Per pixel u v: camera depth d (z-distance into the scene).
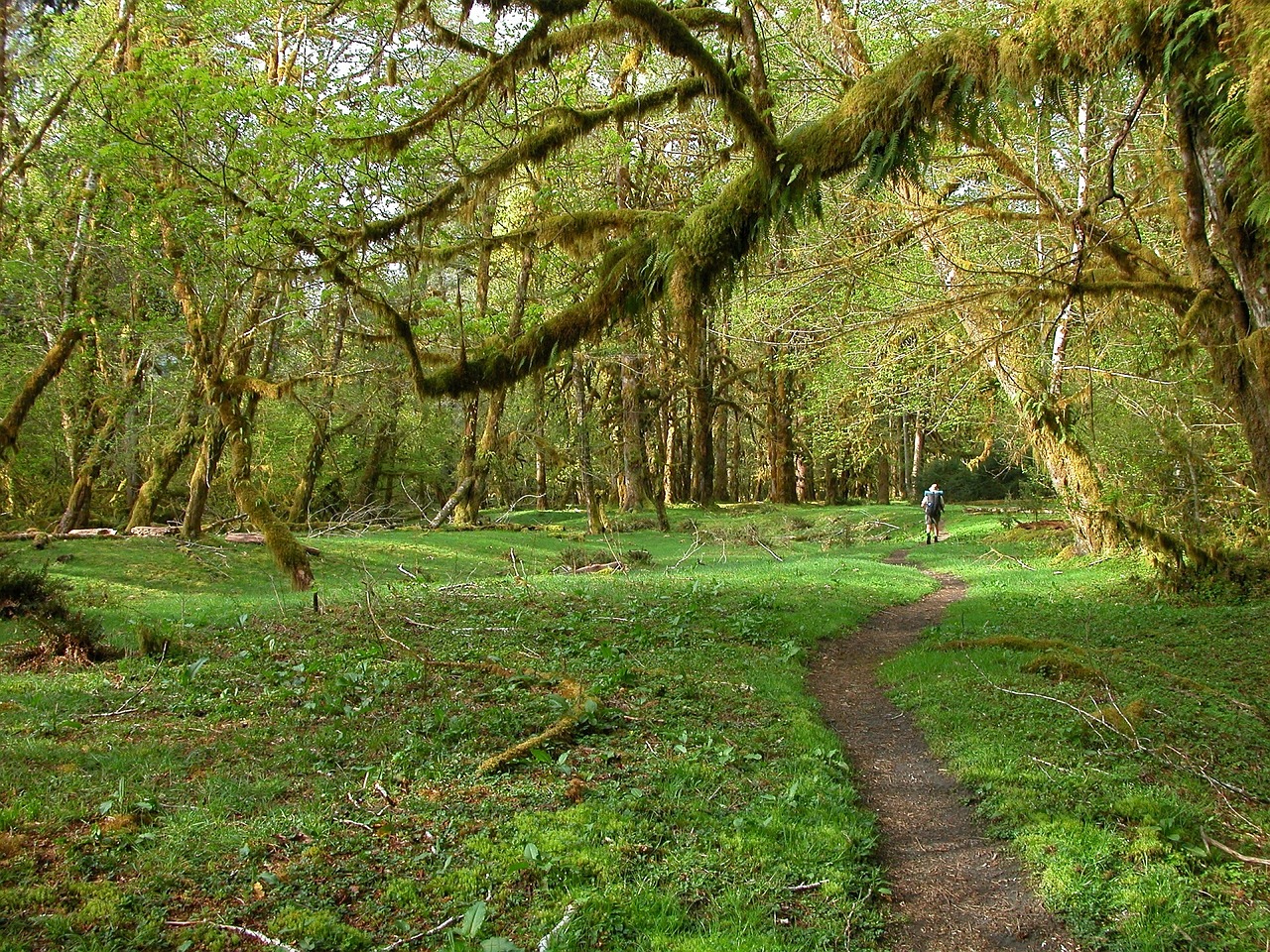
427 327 16.23
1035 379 15.02
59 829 4.63
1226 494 15.10
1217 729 7.00
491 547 25.70
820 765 6.42
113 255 19.48
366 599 11.99
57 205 19.56
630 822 5.09
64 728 6.43
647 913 4.20
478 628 10.63
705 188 14.27
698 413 42.78
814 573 18.45
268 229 12.47
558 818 5.07
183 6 16.97
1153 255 10.84
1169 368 12.83
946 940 4.38
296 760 5.88
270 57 18.58
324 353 23.50
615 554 22.58
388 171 12.70
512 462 39.12
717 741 6.73
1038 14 6.25
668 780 5.78
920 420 17.61
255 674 8.20
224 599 14.73
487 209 13.50
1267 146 5.66
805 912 4.41
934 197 11.91
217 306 18.95
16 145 17.78
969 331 13.66
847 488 54.22
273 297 20.08
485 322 17.83
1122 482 17.30
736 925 4.17
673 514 38.34
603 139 15.70
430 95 13.48
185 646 9.27
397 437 34.97
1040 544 22.73
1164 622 11.43
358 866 4.43
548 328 8.56
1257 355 8.03
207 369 19.27
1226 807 5.59
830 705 8.63
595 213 9.09
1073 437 17.48
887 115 6.59
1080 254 9.64
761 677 8.72
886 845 5.45
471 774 5.73
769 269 12.13
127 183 16.67
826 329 12.14
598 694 7.54
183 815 4.88
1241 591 12.75
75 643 9.13
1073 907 4.57
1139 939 4.21
